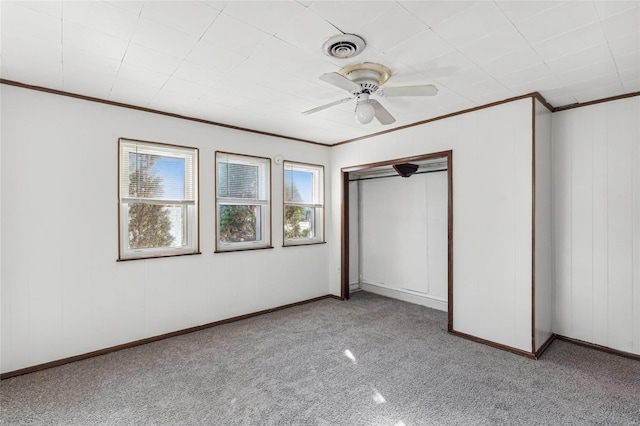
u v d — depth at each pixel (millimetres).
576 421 2070
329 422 2068
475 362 2881
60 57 2270
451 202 3570
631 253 3008
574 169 3314
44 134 2793
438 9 1744
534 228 2979
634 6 1712
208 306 3777
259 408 2211
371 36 2016
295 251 4703
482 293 3318
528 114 3004
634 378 2602
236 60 2332
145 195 3398
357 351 3121
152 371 2717
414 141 3951
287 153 4605
